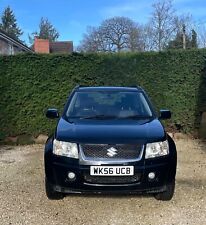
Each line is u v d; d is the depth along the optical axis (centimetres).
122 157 520
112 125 576
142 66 1111
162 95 1119
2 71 1053
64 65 1080
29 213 521
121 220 496
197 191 614
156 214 517
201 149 959
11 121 1059
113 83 1105
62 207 543
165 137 554
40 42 4375
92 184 518
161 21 4831
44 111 1073
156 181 524
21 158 873
